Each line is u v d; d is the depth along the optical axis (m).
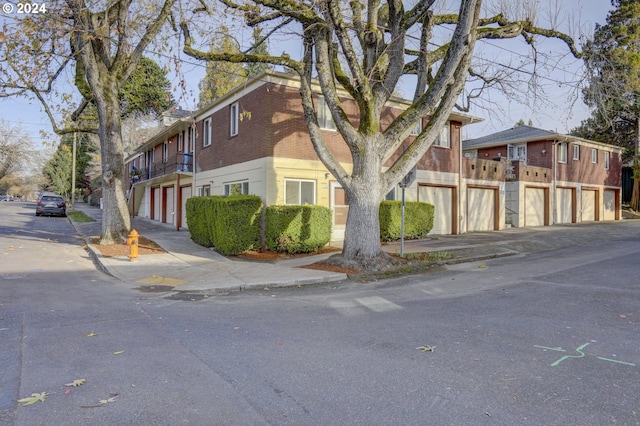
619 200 30.56
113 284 8.98
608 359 4.42
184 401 3.48
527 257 12.84
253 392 3.66
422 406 3.39
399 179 10.95
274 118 14.03
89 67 13.56
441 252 13.02
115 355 4.55
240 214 12.70
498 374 4.04
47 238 16.28
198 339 5.16
